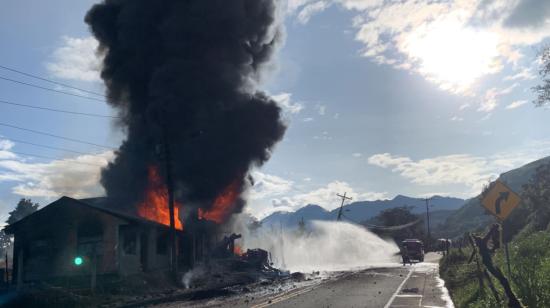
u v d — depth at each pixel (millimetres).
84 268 31734
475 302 13977
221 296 22781
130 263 32812
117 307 20734
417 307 15781
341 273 38156
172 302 21281
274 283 30578
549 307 10906
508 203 13000
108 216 32188
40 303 21516
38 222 32719
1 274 33125
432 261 53781
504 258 20156
